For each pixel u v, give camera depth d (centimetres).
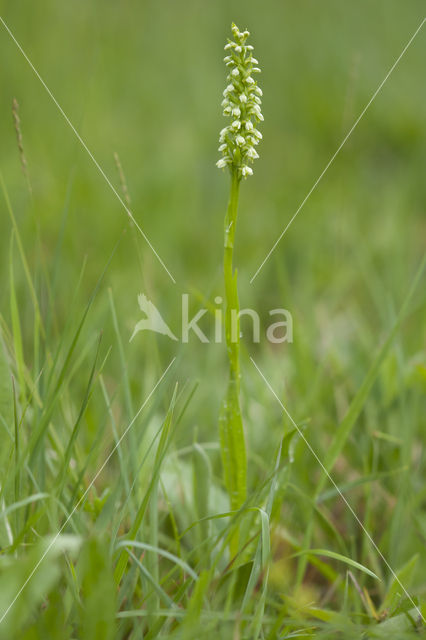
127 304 306
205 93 722
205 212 492
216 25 936
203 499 180
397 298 322
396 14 920
